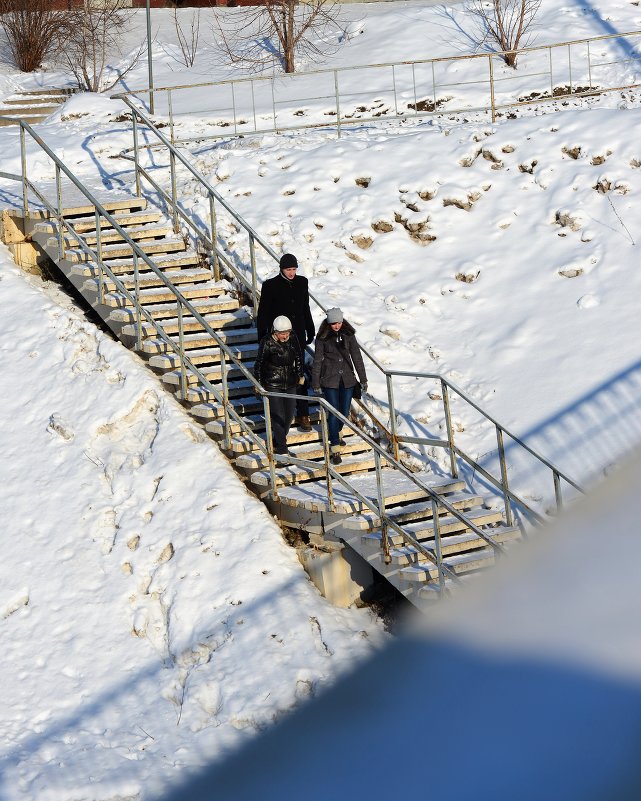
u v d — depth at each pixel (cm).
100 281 1238
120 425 1136
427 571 964
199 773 832
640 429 1169
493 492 1138
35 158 1655
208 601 977
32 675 930
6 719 891
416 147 1602
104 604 991
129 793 816
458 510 1072
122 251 1334
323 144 1644
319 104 2014
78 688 923
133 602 992
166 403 1151
